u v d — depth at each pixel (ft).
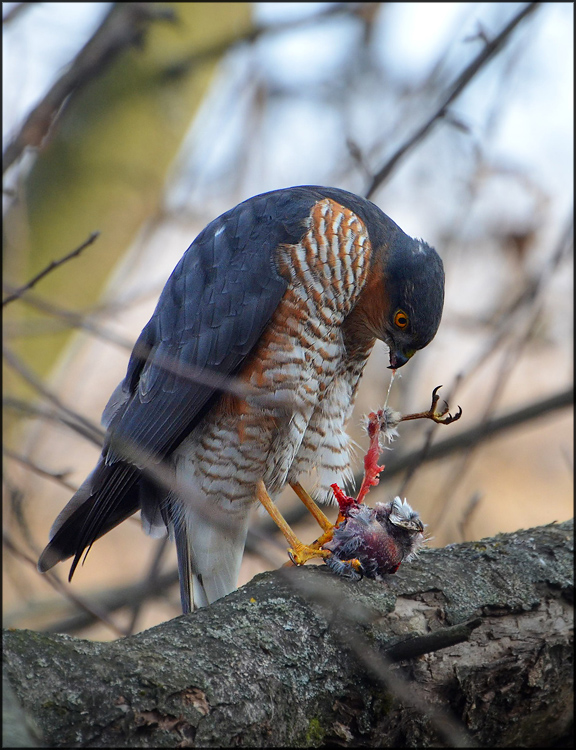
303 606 16.65
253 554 29.25
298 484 26.07
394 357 26.55
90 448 49.62
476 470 54.24
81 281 37.14
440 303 26.16
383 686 16.25
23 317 35.83
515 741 18.54
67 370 42.16
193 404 24.88
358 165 34.01
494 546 19.76
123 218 37.88
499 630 17.84
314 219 25.22
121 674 13.65
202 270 26.02
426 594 17.93
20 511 25.00
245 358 24.88
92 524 23.71
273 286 24.72
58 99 29.76
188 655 14.84
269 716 14.71
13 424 35.99
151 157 38.45
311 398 24.84
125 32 30.86
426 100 36.04
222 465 24.71
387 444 23.65
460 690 17.13
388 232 26.68
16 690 12.75
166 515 25.25
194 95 39.81
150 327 26.32
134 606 29.48
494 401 29.25
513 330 33.17
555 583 18.69
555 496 54.29
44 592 48.52
